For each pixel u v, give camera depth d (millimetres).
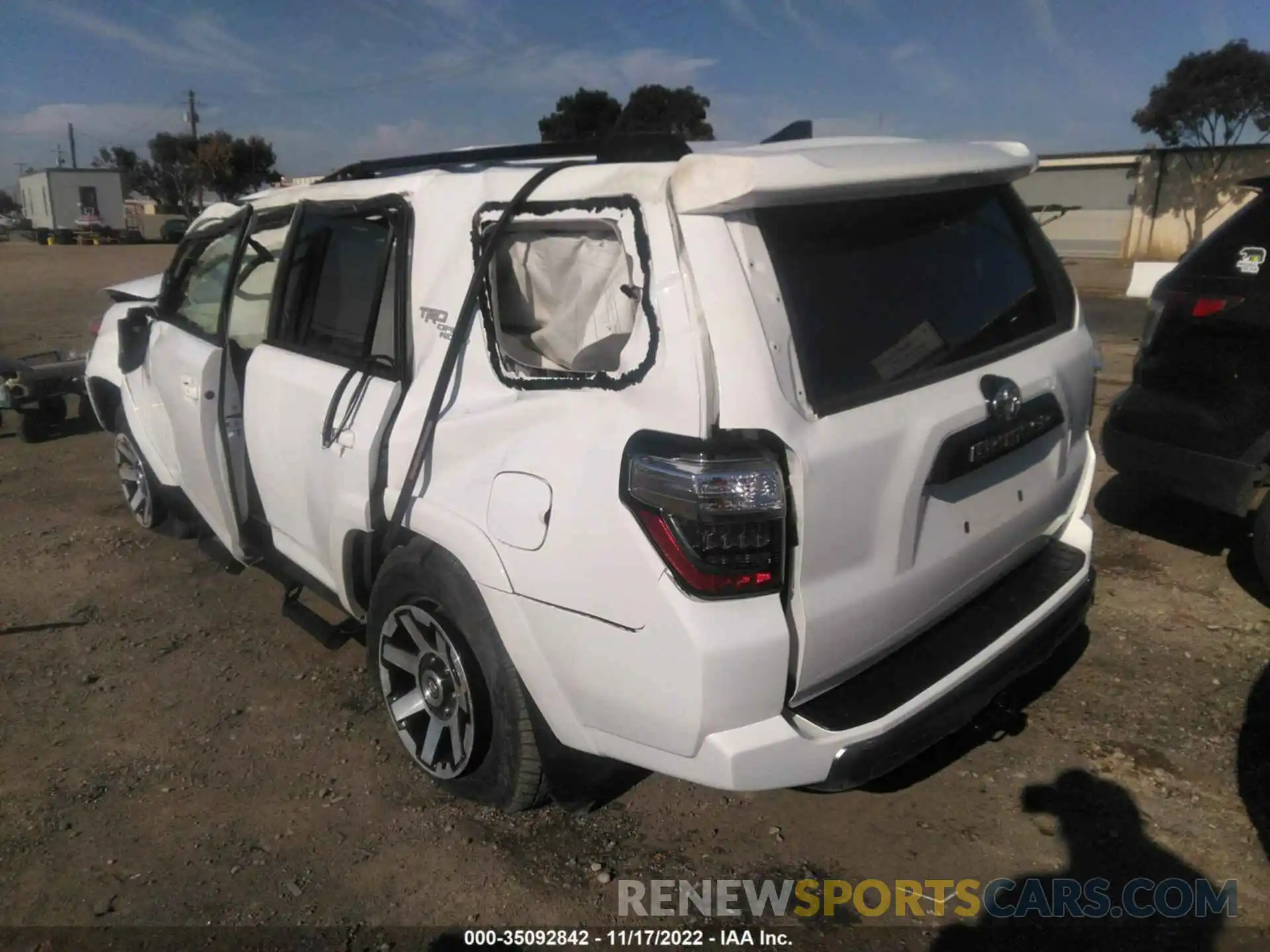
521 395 2521
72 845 2900
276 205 3820
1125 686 3561
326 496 3236
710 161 2127
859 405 2281
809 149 2334
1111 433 4398
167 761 3309
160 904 2660
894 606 2438
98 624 4301
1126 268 27719
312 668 3906
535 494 2387
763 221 2236
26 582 4746
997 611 2814
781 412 2125
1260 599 4172
